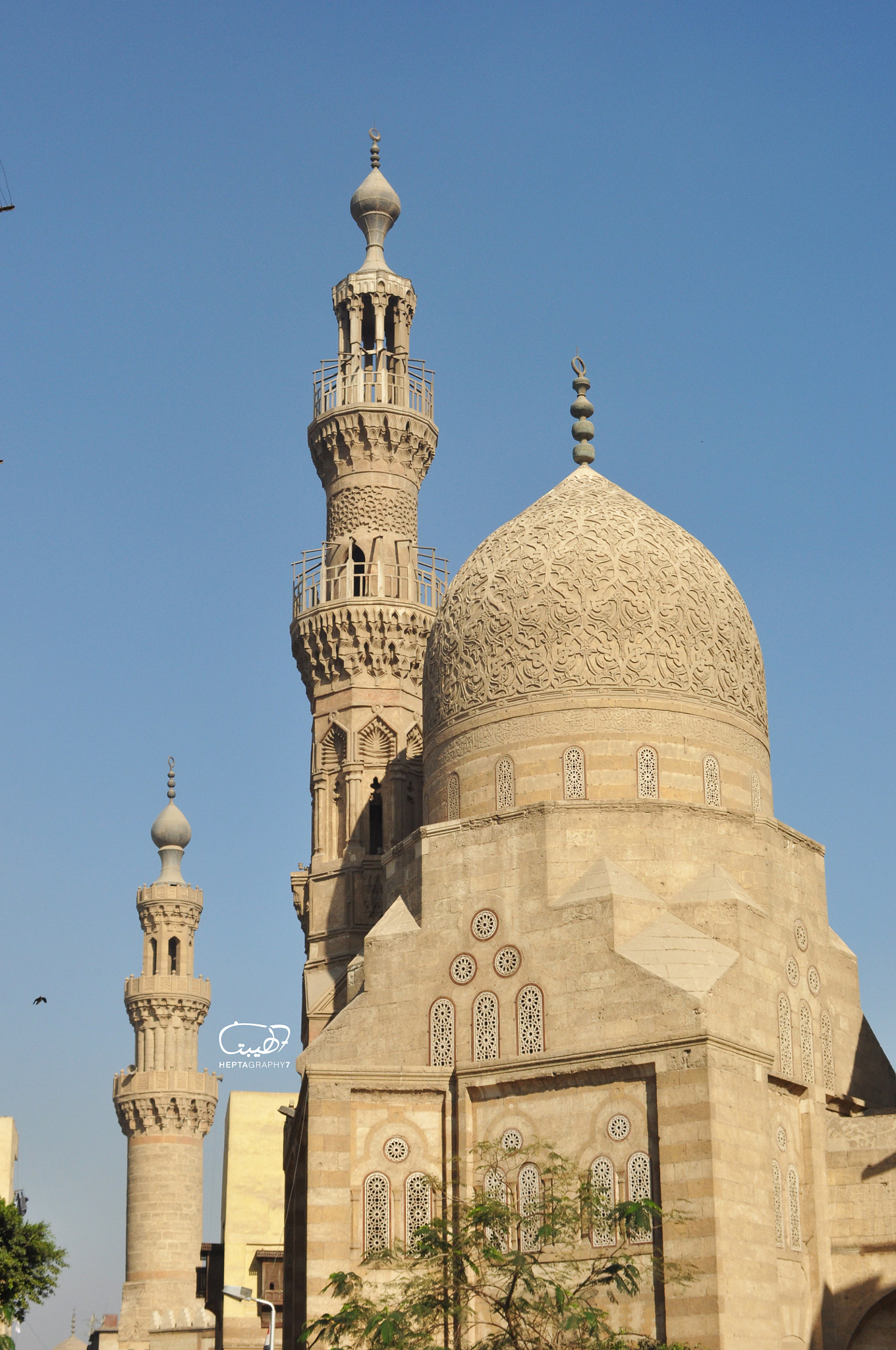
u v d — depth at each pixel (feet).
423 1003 185.98
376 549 256.32
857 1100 196.34
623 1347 139.13
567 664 200.34
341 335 272.51
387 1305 164.14
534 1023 178.50
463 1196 175.01
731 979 174.09
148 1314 421.18
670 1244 160.66
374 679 248.32
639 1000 171.94
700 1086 164.25
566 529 209.05
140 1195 436.76
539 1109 175.01
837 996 201.77
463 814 202.18
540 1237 145.38
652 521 212.84
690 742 199.52
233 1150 336.70
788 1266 173.17
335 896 238.07
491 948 184.24
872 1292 177.17
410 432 263.29
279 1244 331.57
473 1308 162.30
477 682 205.77
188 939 470.80
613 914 177.58
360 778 242.99
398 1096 180.34
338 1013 202.90
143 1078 445.78
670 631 202.80
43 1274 215.92
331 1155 175.83
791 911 195.72
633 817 188.44
